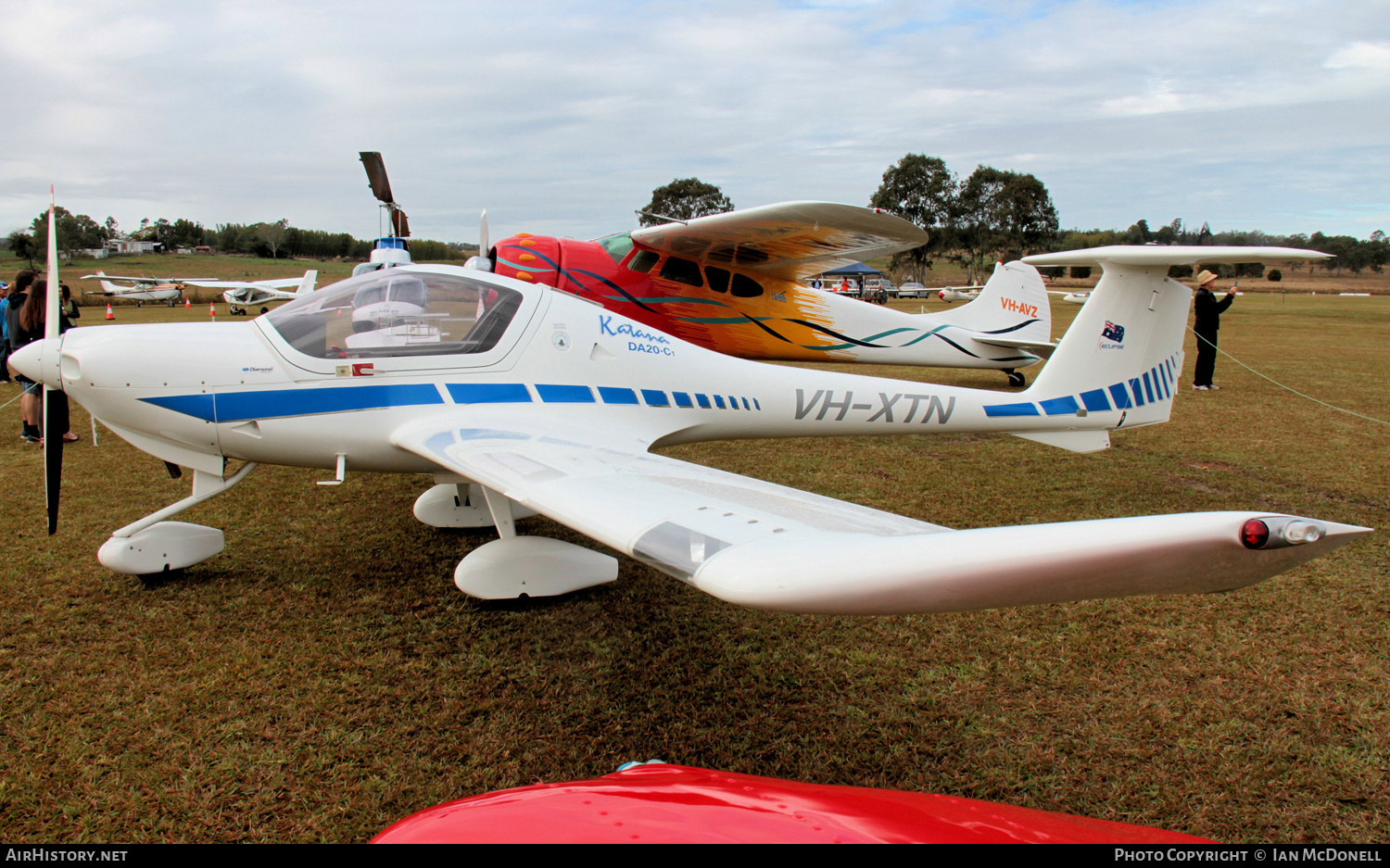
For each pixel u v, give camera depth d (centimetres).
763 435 435
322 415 348
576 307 388
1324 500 503
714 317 799
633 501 237
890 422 450
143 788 217
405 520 460
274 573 376
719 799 128
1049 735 248
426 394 357
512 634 317
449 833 119
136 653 294
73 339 342
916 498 509
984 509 485
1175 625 321
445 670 287
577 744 243
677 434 417
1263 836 204
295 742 240
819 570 160
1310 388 955
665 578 382
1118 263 464
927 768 233
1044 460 616
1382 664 289
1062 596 151
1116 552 138
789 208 615
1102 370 481
